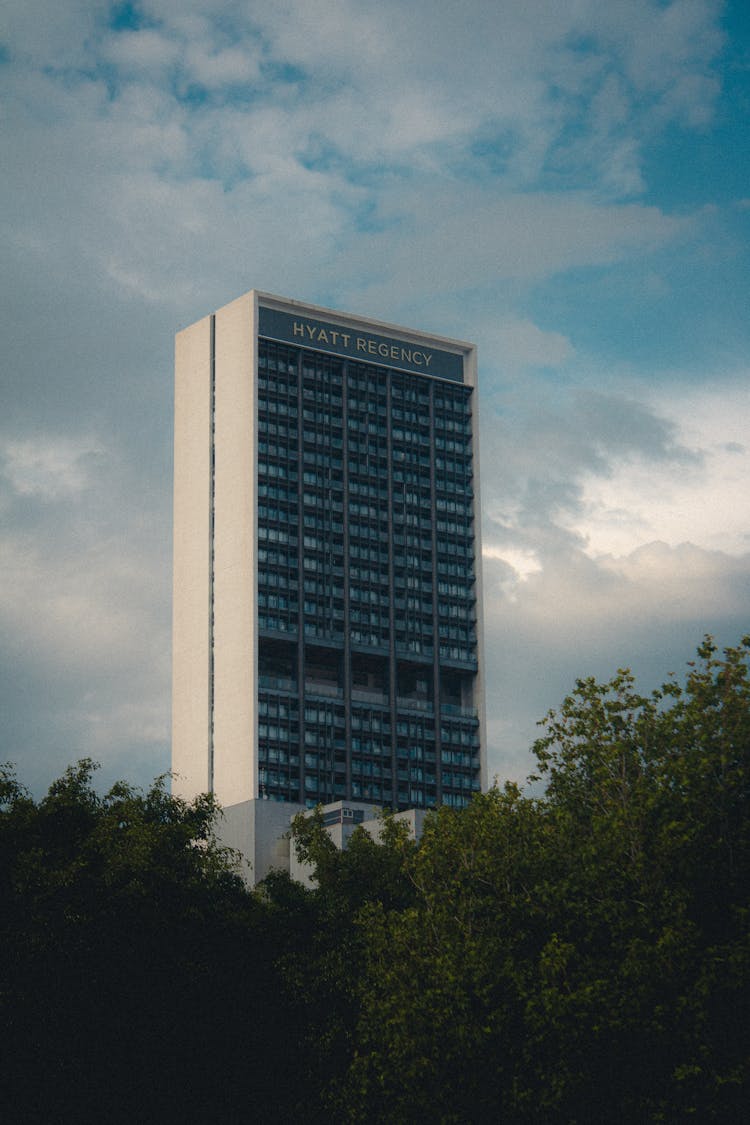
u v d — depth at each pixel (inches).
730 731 3132.4
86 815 3900.1
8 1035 3412.9
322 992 4028.1
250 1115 3784.5
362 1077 3255.4
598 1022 2893.7
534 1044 3019.2
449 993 3097.9
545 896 3107.8
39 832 3693.4
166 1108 3641.7
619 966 2935.5
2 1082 3432.6
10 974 3412.9
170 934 3742.6
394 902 4753.9
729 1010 2908.5
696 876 3021.7
